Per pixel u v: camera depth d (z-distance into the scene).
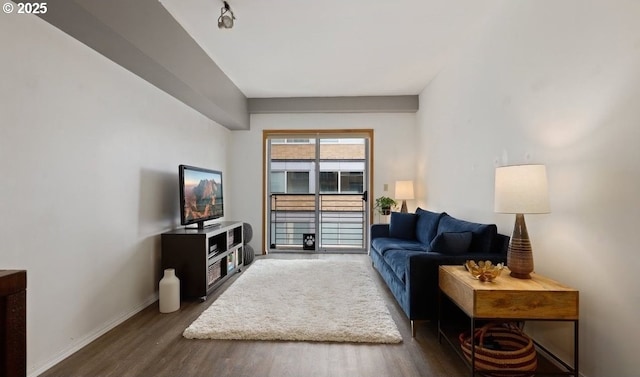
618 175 1.50
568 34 1.81
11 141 1.66
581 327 1.72
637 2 1.41
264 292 3.08
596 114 1.62
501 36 2.51
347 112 5.14
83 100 2.15
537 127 2.09
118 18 2.00
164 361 1.92
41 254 1.83
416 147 5.07
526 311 1.60
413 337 2.23
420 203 4.88
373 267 4.10
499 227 2.57
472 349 1.64
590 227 1.66
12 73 1.67
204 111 4.00
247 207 5.21
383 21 2.76
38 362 1.80
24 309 0.84
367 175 5.27
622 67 1.47
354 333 2.21
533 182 1.71
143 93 2.86
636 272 1.42
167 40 2.59
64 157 2.00
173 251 3.00
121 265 2.54
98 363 1.90
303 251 5.29
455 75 3.47
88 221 2.19
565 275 1.84
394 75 4.12
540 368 1.84
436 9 2.59
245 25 2.81
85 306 2.15
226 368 1.84
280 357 1.96
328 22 2.76
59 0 1.64
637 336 1.42
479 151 2.92
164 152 3.22
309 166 5.34
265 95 4.93
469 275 1.90
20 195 1.71
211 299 3.01
